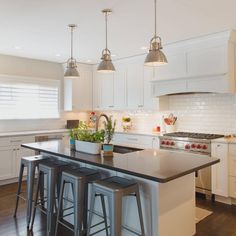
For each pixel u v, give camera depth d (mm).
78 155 2596
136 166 2113
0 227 2871
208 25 3236
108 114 6051
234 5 2629
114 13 2836
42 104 5484
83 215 2568
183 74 4051
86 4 2602
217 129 4195
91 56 5020
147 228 2154
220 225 2912
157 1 2520
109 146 2539
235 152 3424
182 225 2346
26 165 3094
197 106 4434
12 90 5047
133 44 4129
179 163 2223
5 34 3586
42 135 4914
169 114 4840
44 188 3305
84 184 2387
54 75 5660
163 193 2117
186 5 2623
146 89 4789
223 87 3619
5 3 2582
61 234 2734
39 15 2891
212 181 3633
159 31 3467
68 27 3295
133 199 2262
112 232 1959
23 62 5176
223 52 3594
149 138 4520
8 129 4988
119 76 5309
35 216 3174
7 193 4016
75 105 5598
